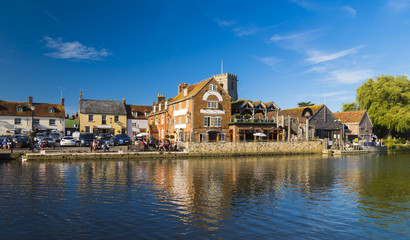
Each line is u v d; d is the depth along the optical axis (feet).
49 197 51.01
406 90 215.51
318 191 59.52
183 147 140.97
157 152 123.03
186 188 60.03
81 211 43.16
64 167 89.92
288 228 37.73
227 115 161.48
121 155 115.85
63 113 199.41
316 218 41.98
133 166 94.63
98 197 51.42
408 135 234.17
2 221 38.47
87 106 204.13
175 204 47.70
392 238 35.09
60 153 107.86
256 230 36.76
